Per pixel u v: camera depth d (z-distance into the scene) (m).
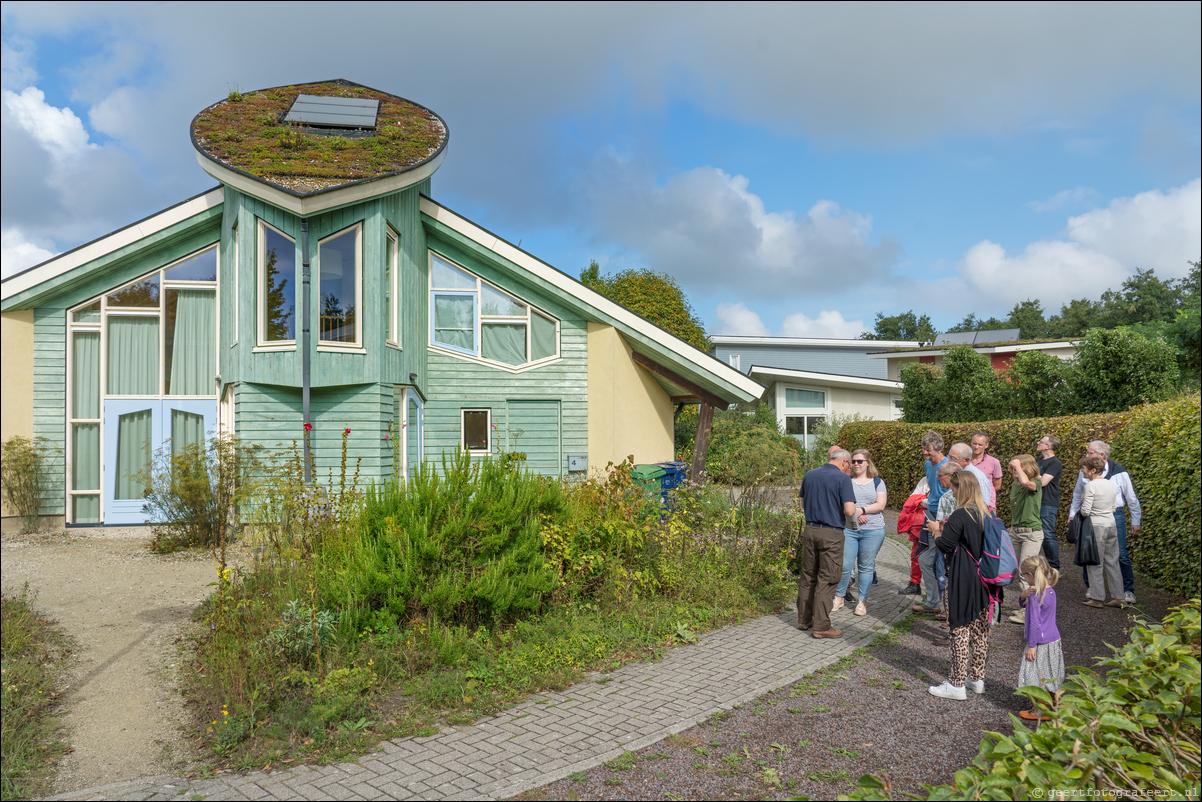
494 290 12.91
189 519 9.86
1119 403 15.99
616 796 3.53
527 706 4.73
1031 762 3.07
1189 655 3.53
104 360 11.77
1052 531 7.77
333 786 3.66
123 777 3.81
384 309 10.72
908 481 16.36
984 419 19.95
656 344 12.52
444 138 12.38
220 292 11.75
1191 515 7.48
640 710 4.65
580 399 12.91
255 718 4.33
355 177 10.26
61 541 10.53
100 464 11.82
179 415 12.03
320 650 5.00
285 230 10.23
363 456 10.44
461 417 12.62
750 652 5.95
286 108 13.34
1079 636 6.22
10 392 11.44
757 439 11.42
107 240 11.34
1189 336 21.31
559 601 6.41
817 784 3.65
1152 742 3.29
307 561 6.02
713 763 3.89
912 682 5.24
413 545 5.72
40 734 4.25
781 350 34.97
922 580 7.70
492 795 3.55
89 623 6.52
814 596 6.66
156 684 5.14
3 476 11.16
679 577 7.25
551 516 6.80
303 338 10.08
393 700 4.73
